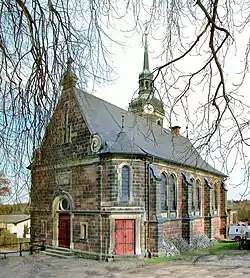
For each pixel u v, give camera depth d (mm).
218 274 21281
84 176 28625
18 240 41375
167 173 32312
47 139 5676
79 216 28641
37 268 23453
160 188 28578
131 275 20953
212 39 5285
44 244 31766
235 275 20969
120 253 26359
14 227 46562
